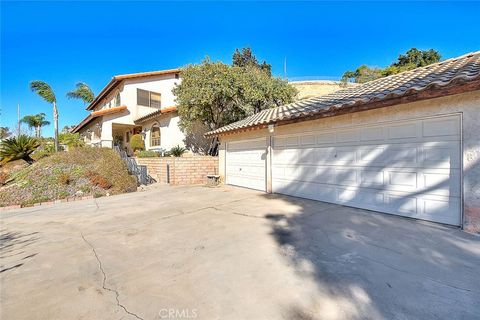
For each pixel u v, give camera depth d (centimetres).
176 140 1672
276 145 908
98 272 343
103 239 484
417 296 257
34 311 259
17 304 272
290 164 851
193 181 1316
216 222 566
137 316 244
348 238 430
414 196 526
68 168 1177
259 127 901
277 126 884
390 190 569
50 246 457
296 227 504
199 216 627
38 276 338
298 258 358
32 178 1064
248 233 479
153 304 263
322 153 735
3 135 3175
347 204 668
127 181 1131
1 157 1475
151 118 1797
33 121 3247
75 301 274
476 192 429
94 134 2452
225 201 806
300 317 232
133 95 1952
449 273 300
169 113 1677
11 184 1062
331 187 711
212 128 1655
